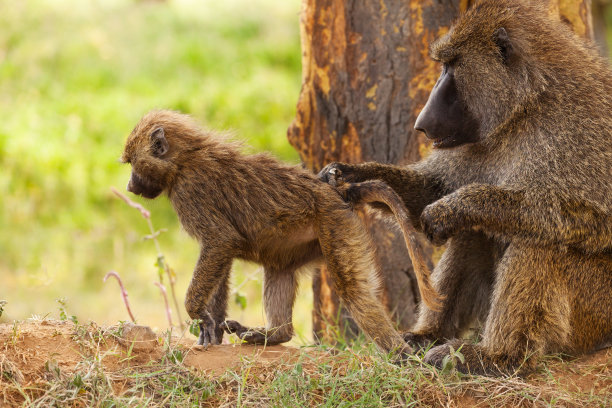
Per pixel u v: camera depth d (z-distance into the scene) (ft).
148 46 98.99
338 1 36.83
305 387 25.21
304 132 38.70
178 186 29.19
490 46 28.76
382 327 27.96
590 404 25.21
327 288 38.37
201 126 31.53
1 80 90.27
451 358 26.32
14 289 60.90
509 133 28.94
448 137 29.71
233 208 28.63
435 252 36.09
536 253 27.68
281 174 29.09
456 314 32.01
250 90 87.56
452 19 35.65
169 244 68.69
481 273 31.76
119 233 69.82
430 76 35.88
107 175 75.25
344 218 28.53
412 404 24.80
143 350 26.45
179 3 115.85
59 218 71.31
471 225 28.25
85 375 24.06
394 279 37.09
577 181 27.61
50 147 76.89
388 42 36.32
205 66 94.89
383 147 36.96
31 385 23.72
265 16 109.60
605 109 28.63
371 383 25.44
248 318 52.70
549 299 27.53
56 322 27.12
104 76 91.20
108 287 62.34
